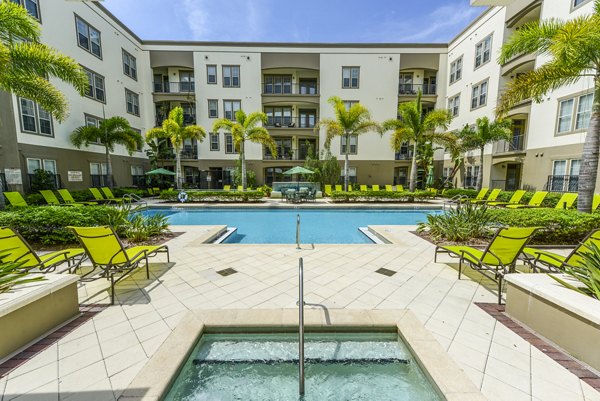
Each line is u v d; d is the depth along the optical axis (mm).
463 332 2471
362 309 2865
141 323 2621
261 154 21703
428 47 20516
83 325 2574
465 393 1735
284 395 1957
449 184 19125
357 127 15602
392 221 10062
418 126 14664
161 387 1795
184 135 16625
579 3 10523
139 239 5824
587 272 2521
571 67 6289
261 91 21109
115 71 17281
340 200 14453
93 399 1708
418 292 3346
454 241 5820
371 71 20844
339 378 2139
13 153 10609
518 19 13906
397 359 2324
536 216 5645
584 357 2033
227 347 2469
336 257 4758
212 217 10844
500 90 15148
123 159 18000
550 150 12055
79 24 14250
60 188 12922
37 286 2389
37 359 2078
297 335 2592
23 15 6219
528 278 2646
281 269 4156
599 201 8227
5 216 4926
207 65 20891
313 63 20844
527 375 1926
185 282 3646
